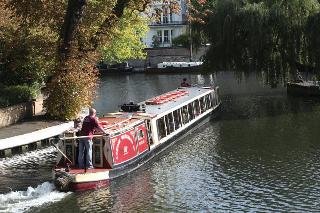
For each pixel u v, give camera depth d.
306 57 39.22
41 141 27.27
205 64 41.78
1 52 33.06
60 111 30.64
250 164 23.53
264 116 34.00
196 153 25.64
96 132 21.73
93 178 20.45
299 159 24.00
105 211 18.42
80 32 31.22
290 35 38.91
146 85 55.44
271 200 19.33
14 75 34.25
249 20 39.19
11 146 25.86
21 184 21.31
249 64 40.00
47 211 18.41
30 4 30.92
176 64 67.19
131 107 27.14
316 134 28.38
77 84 30.73
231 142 27.53
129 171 22.41
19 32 32.72
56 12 31.62
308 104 37.47
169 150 26.42
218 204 19.02
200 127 31.70
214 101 35.12
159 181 21.45
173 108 27.97
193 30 42.66
